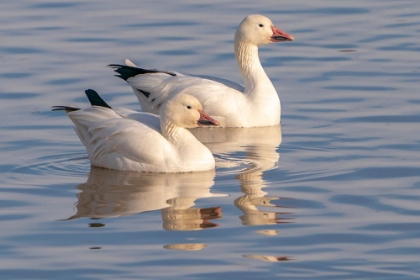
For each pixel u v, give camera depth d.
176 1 26.67
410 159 14.62
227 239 11.30
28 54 21.69
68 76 20.11
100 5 26.23
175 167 14.16
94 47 22.33
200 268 10.41
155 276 10.22
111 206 12.59
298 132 16.69
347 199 12.76
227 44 22.48
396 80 19.50
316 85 19.52
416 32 23.20
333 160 14.77
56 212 12.37
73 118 14.86
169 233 11.50
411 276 10.18
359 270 10.35
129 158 14.31
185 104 14.19
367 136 16.06
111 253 10.88
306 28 23.81
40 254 10.89
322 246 11.04
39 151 15.44
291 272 10.32
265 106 17.58
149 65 20.97
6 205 12.67
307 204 12.56
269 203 12.62
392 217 12.01
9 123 16.98
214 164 14.48
